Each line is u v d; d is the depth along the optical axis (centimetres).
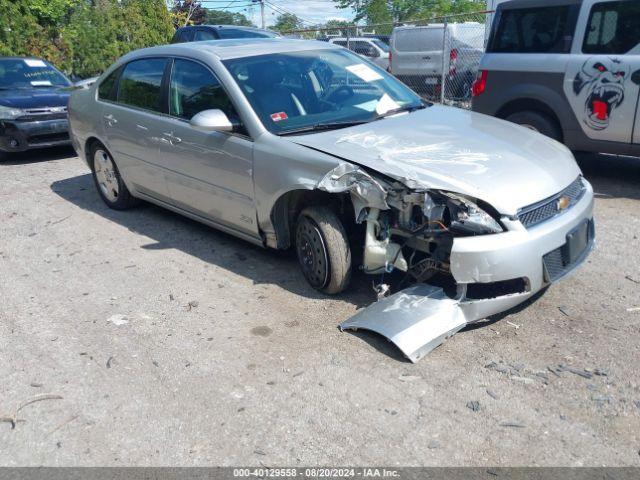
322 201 421
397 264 379
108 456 286
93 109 613
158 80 533
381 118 461
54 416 317
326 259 404
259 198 432
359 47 1678
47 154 975
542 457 269
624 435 279
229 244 538
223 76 463
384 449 279
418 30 1355
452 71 1327
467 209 344
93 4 1925
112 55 1831
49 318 421
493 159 380
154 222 607
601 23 625
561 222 365
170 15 2220
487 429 288
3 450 295
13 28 1631
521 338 361
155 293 449
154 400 324
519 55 695
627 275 441
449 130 431
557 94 665
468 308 354
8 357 374
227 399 321
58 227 609
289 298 427
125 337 390
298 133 429
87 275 489
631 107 608
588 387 314
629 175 701
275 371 342
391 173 358
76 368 358
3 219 641
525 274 347
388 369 337
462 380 324
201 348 371
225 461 278
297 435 291
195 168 488
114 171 622
